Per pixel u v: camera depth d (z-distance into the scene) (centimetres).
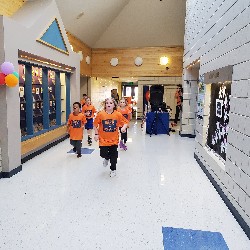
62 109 924
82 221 316
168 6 1101
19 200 373
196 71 926
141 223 313
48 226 303
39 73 788
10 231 291
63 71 845
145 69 1319
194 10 715
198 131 608
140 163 585
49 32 685
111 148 476
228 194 368
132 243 271
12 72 457
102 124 464
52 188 421
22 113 694
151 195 400
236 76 358
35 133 657
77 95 952
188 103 949
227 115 415
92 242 272
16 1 641
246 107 319
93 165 559
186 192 416
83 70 1196
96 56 1339
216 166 437
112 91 1163
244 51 330
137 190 419
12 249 258
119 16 1171
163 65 1302
